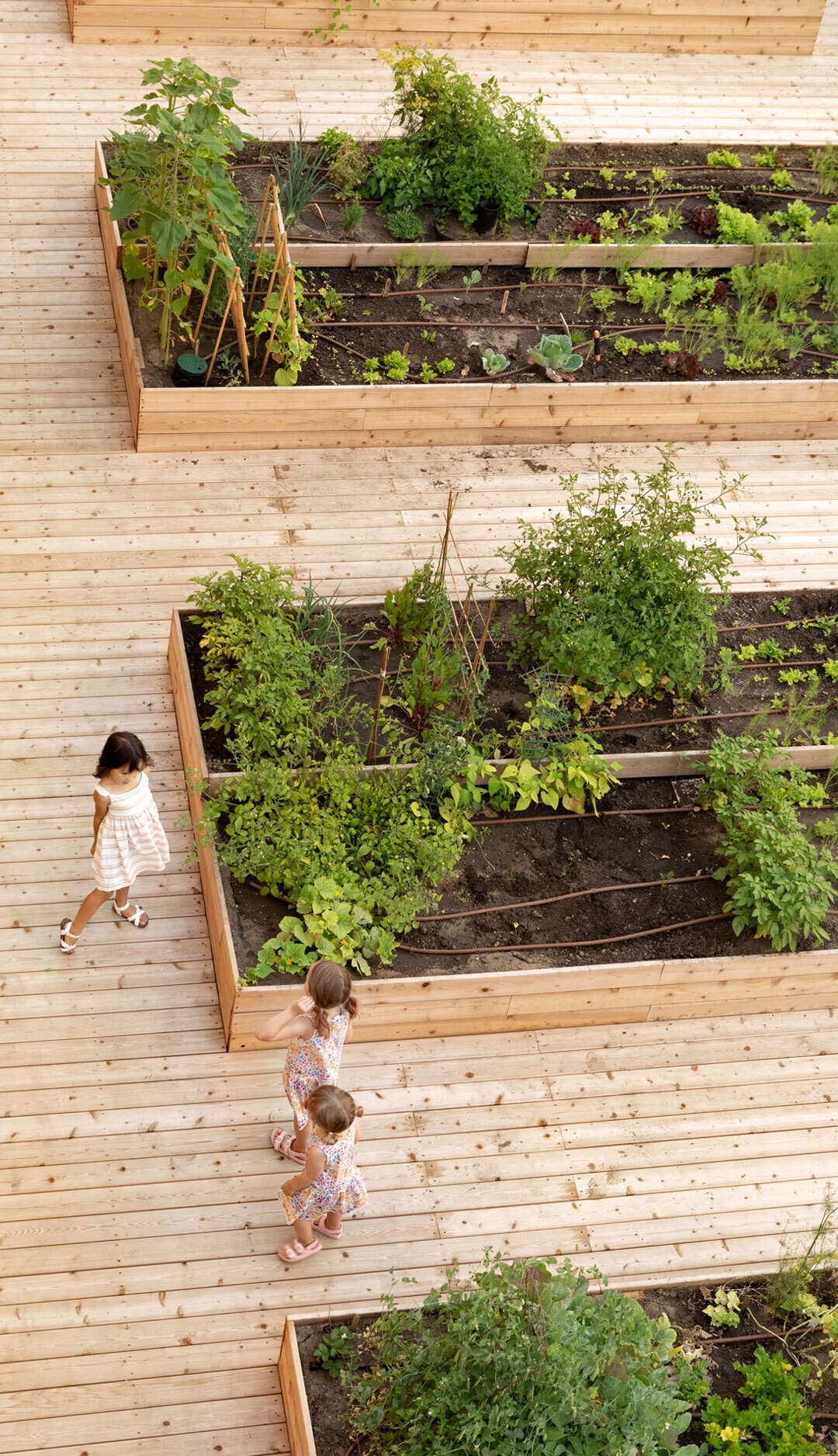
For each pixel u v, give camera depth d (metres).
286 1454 5.19
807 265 10.34
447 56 10.74
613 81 12.05
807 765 7.85
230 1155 5.98
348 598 8.02
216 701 6.95
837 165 11.47
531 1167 6.23
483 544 8.59
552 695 7.33
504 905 6.86
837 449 10.02
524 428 9.29
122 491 8.36
